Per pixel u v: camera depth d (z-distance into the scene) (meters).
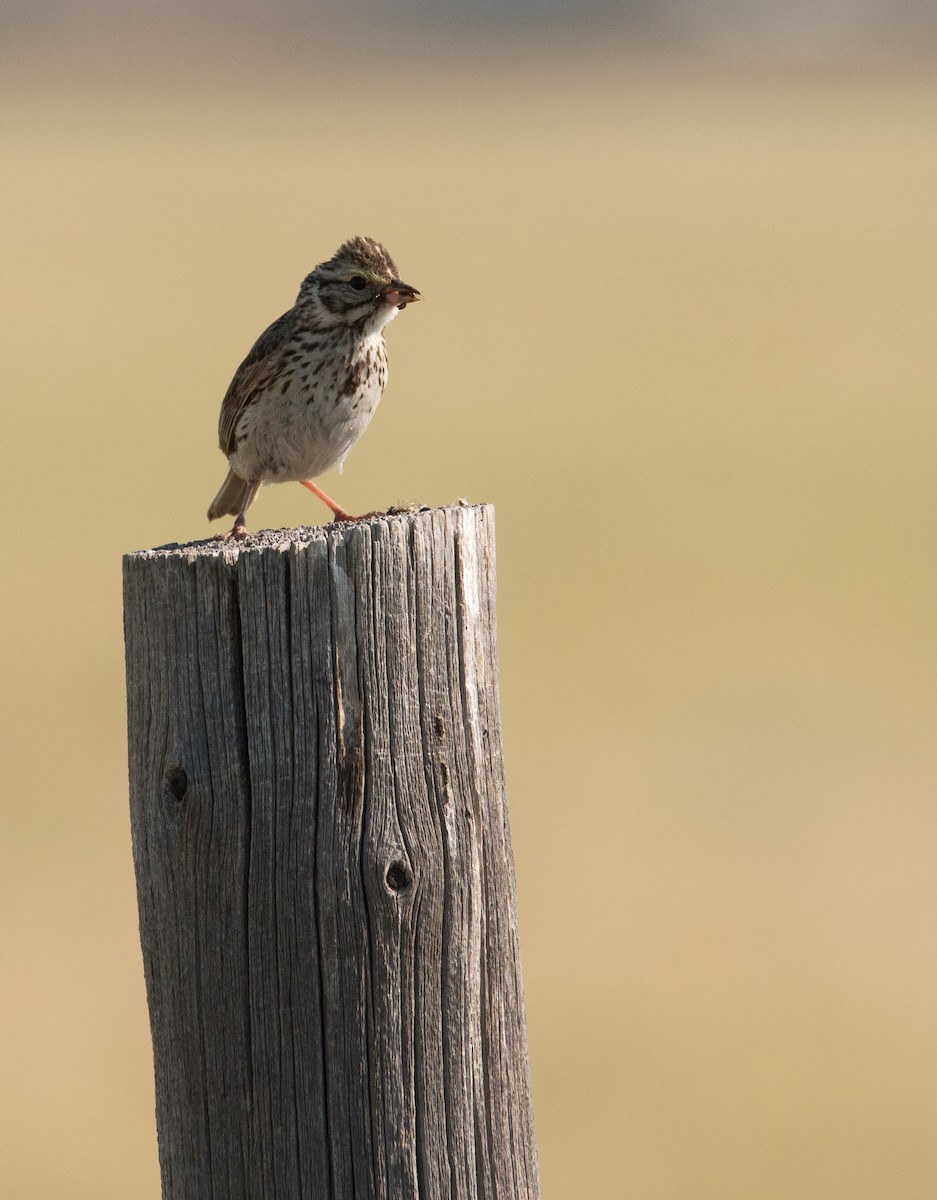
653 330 40.53
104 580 22.28
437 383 34.62
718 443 29.78
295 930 4.94
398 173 79.12
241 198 69.38
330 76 181.75
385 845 4.95
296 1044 4.95
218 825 4.96
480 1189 5.09
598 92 144.25
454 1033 5.03
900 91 138.62
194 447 28.92
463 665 5.08
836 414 31.89
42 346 38.84
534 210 65.31
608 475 27.55
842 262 51.09
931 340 38.81
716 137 96.38
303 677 4.93
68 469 27.44
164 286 47.12
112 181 77.38
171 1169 5.10
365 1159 4.96
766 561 23.53
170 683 4.98
